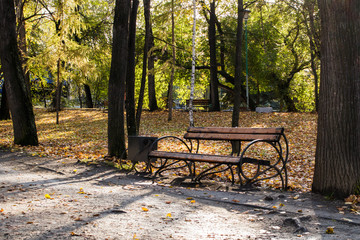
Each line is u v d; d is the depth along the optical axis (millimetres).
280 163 10398
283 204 4891
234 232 3734
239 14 11945
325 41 5434
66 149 13406
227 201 5121
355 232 3713
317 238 3541
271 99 42406
